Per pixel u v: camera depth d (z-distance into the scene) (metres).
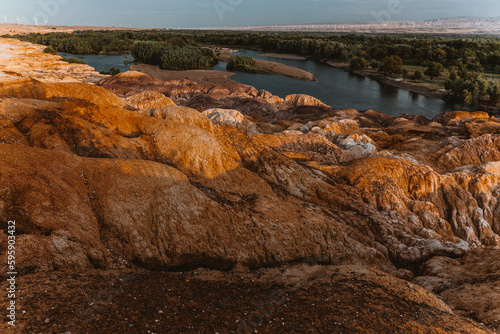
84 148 27.83
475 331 17.27
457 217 41.75
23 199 19.02
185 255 24.41
